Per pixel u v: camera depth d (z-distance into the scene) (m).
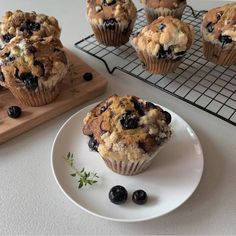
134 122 0.22
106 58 0.36
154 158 0.25
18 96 0.28
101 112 0.24
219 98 0.31
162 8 0.37
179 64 0.33
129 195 0.23
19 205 0.23
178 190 0.23
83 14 0.44
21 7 0.45
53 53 0.28
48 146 0.27
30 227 0.21
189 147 0.25
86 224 0.22
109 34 0.35
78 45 0.38
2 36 0.32
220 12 0.33
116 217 0.21
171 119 0.26
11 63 0.27
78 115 0.27
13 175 0.25
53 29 0.32
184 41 0.30
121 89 0.32
